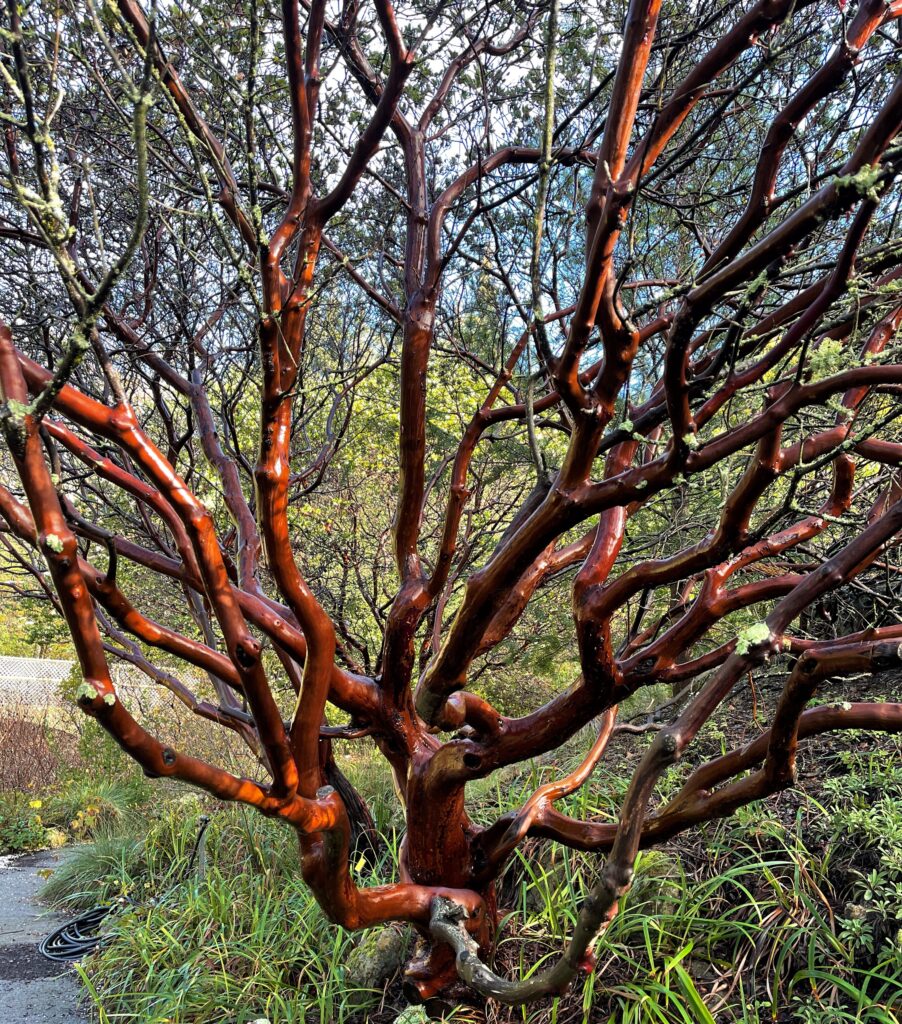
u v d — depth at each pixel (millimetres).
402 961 2705
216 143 1894
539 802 2109
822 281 1658
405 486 2256
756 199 1285
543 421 2379
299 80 1620
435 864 2119
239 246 2766
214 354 3174
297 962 2904
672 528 2828
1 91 1979
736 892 2389
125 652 2615
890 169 924
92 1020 3086
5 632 11734
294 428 3248
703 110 2715
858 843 2283
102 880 4527
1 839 6316
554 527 1529
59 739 8406
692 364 2006
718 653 1868
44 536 1041
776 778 1539
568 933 2473
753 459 1462
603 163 1174
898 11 1148
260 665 1322
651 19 1117
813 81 1183
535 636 4449
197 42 2201
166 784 6059
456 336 3709
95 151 2596
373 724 2193
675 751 1188
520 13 2582
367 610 4555
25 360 1279
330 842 1625
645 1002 2041
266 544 1473
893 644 1244
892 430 2297
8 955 3768
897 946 1909
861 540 1305
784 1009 2000
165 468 1284
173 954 3188
